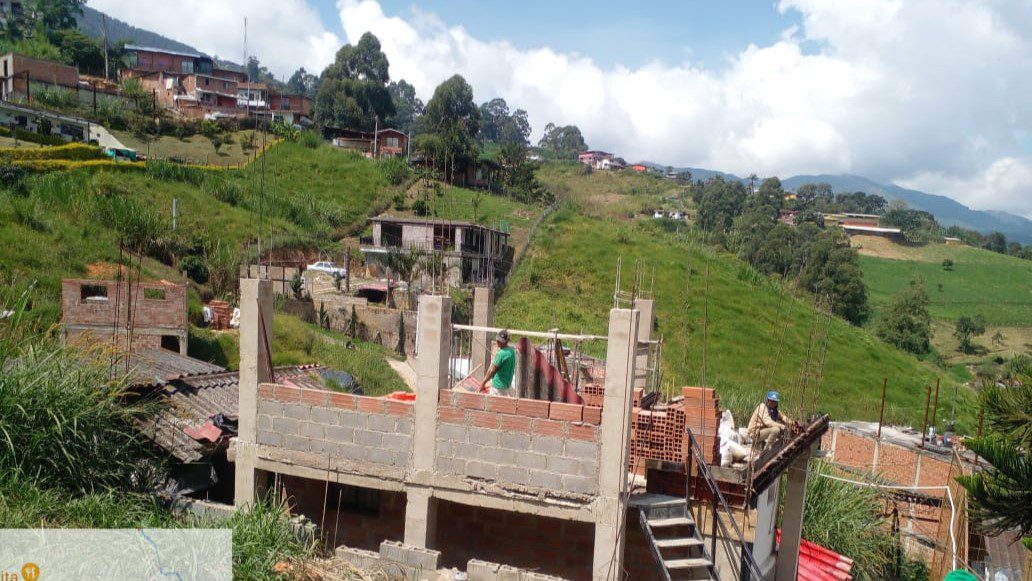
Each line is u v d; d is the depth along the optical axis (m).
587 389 13.54
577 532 12.32
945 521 18.12
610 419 10.01
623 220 85.19
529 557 12.51
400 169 79.81
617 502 9.98
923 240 120.00
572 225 72.25
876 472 23.09
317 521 13.45
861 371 49.22
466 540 12.85
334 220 65.38
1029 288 102.44
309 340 33.03
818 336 53.00
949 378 56.38
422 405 10.91
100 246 37.41
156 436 12.48
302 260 53.25
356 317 42.47
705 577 10.45
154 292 29.16
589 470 10.12
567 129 188.50
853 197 155.00
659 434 11.70
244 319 11.95
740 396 30.06
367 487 12.27
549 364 11.52
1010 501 13.12
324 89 99.88
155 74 94.19
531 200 82.19
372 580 9.88
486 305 14.43
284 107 100.38
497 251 59.72
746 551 10.29
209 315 32.50
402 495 13.00
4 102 62.72
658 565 11.23
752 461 11.36
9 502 9.21
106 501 9.97
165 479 12.40
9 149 53.06
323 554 10.68
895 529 21.03
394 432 11.11
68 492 10.24
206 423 13.10
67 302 22.38
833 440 28.09
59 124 66.56
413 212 70.06
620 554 10.05
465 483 10.70
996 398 14.71
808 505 18.02
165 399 13.47
